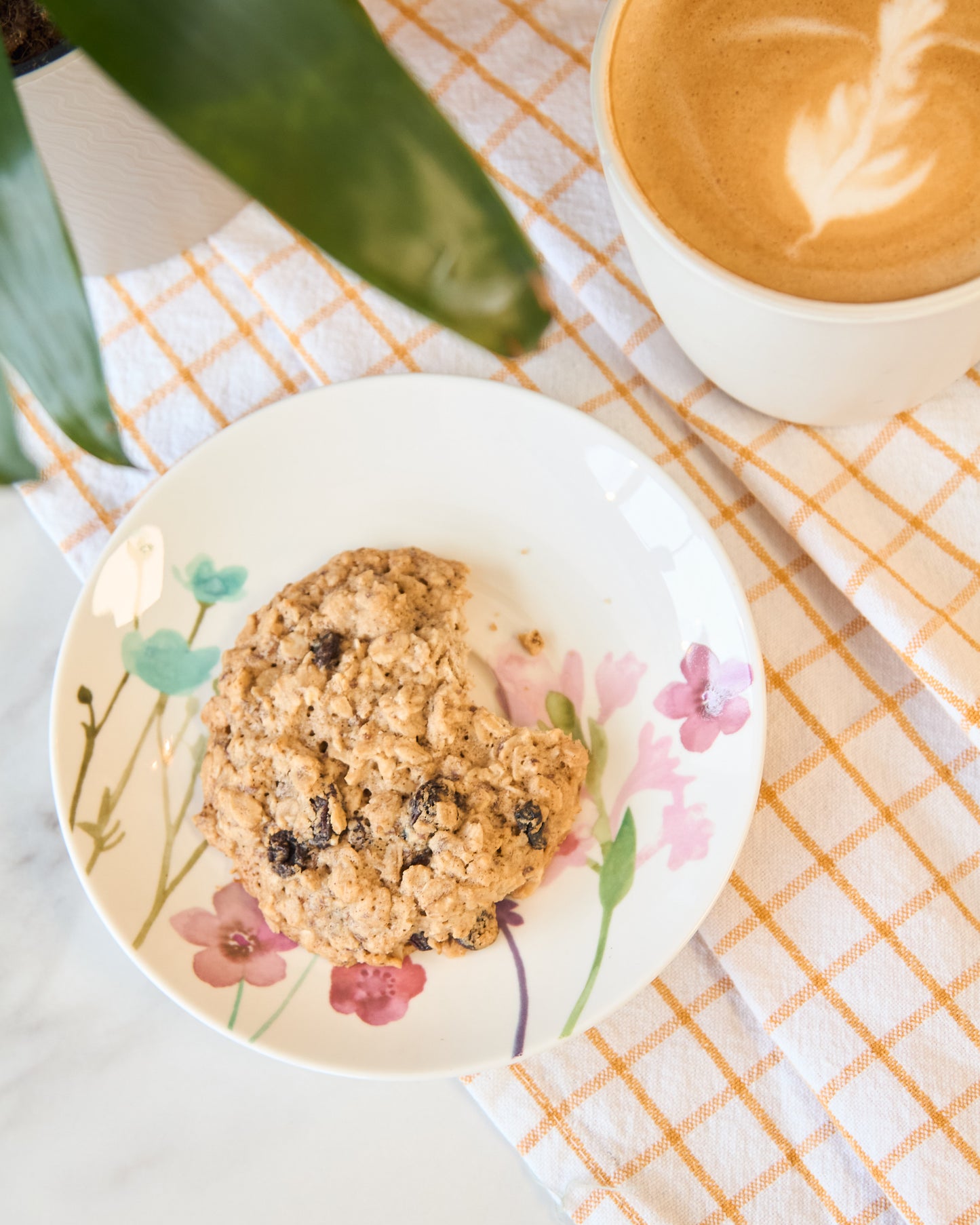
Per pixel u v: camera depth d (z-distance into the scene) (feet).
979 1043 1.26
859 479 1.33
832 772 1.32
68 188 1.24
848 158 1.16
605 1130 1.30
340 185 0.72
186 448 1.41
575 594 1.34
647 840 1.28
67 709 1.30
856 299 1.13
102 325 1.42
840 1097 1.27
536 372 1.40
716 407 1.34
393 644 1.27
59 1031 1.36
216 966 1.27
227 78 0.70
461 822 1.24
